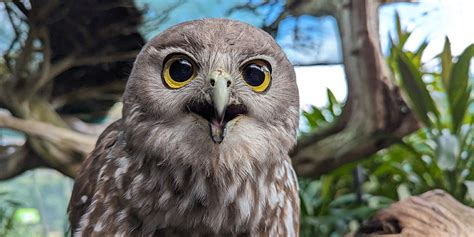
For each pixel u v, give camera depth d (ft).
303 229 3.04
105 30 2.82
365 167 3.20
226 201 1.31
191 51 1.24
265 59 1.26
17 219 4.52
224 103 1.20
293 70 1.33
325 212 3.16
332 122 2.83
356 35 2.69
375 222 1.90
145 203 1.32
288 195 1.42
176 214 1.32
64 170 3.12
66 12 2.76
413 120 2.72
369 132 2.72
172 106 1.26
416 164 2.91
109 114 3.69
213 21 1.29
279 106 1.29
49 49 2.99
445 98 2.82
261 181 1.33
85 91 3.31
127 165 1.34
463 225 1.82
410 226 1.83
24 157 3.44
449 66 2.62
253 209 1.33
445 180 2.64
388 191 3.11
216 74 1.22
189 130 1.26
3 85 3.16
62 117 3.56
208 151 1.27
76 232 1.44
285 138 1.32
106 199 1.37
